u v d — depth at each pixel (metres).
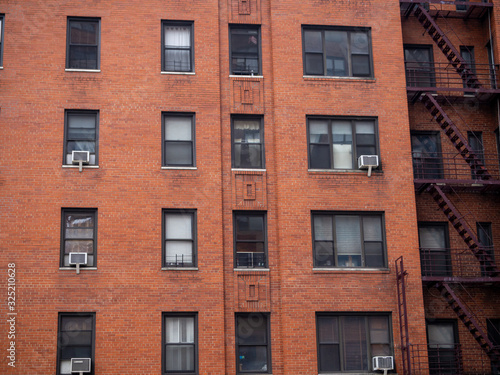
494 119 32.66
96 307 27.11
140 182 28.53
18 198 27.72
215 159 29.19
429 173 31.58
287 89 30.31
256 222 29.19
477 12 33.50
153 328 27.19
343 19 31.44
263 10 31.42
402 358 27.88
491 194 31.72
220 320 27.58
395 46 31.42
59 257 27.41
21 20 29.56
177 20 30.58
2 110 28.50
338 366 27.94
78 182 28.22
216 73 30.14
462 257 30.77
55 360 26.42
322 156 30.02
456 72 32.44
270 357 27.75
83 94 29.12
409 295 28.70
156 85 29.62
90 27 30.05
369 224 29.56
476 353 29.75
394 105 30.72
